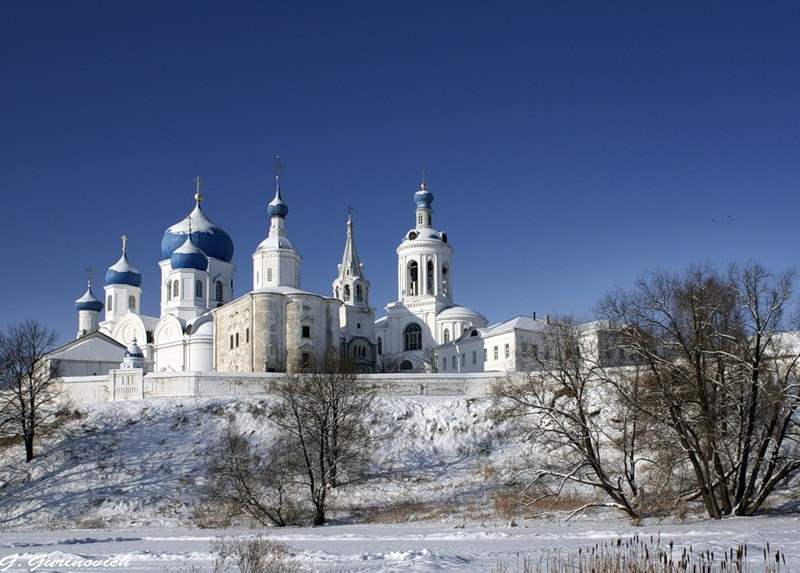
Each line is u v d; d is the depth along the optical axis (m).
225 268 136.25
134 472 72.31
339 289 131.50
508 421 78.31
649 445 52.34
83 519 64.81
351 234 136.25
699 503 55.97
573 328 68.88
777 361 51.91
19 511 66.75
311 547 39.44
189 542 45.78
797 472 58.19
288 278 123.88
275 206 127.50
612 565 27.20
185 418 81.38
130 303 146.75
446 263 140.50
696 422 48.94
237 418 80.94
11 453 76.38
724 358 49.12
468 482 70.62
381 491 70.06
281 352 106.88
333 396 69.25
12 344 82.44
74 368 116.81
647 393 51.78
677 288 50.91
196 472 72.19
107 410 83.19
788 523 45.12
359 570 29.06
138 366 109.44
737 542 36.28
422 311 134.88
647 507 53.00
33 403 77.25
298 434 66.44
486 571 28.45
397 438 80.44
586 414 56.22
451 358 128.50
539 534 44.53
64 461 74.25
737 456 49.53
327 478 62.88
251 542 34.38
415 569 28.86
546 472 54.59
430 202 144.12
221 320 114.38
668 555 31.48
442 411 83.75
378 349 140.38
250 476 66.81
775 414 48.47
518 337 115.38
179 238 135.62
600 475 51.78
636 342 50.84
